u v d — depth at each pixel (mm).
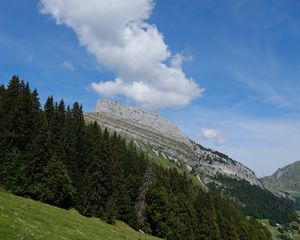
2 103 93688
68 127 108188
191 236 118562
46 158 87188
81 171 104938
